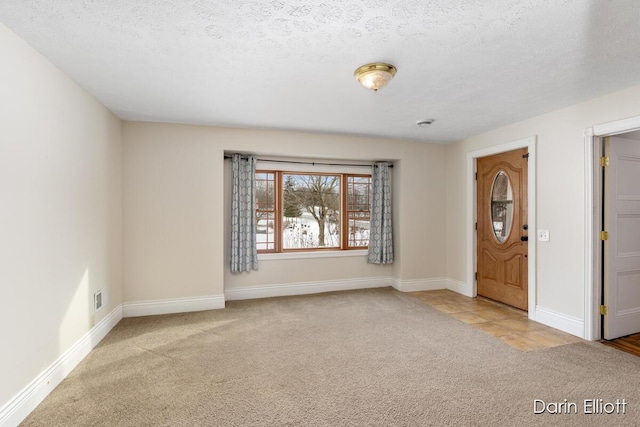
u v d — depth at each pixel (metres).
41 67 2.14
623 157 3.13
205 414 1.95
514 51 2.13
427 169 5.02
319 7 1.66
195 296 3.97
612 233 3.09
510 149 3.92
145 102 3.11
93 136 2.94
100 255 3.08
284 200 4.82
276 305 4.20
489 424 1.86
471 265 4.60
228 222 4.43
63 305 2.40
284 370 2.49
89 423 1.88
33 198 2.05
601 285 3.10
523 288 3.91
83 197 2.73
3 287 1.78
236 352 2.81
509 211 4.08
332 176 5.05
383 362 2.63
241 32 1.91
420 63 2.31
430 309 4.03
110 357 2.72
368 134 4.46
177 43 2.03
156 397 2.13
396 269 5.07
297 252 4.78
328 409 2.00
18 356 1.90
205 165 3.99
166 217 3.85
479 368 2.53
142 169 3.77
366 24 1.82
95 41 2.00
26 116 1.98
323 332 3.28
